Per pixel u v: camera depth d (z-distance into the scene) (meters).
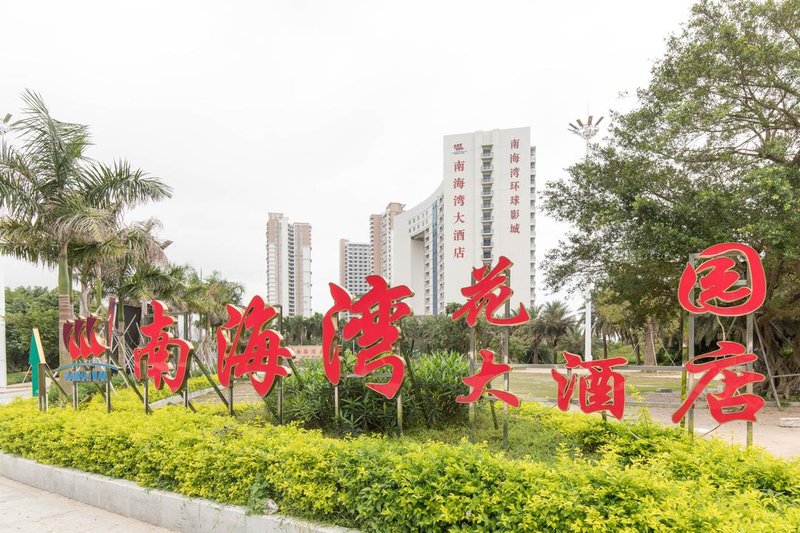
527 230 59.56
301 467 4.49
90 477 5.90
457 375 6.57
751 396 4.38
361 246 114.62
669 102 13.60
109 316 8.89
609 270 16.11
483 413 7.12
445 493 3.71
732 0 12.80
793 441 9.40
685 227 12.45
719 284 4.61
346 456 4.38
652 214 13.05
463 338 32.69
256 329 6.54
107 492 5.68
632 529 3.03
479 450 4.22
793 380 15.32
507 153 60.59
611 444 4.95
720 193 12.17
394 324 5.66
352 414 6.26
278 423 6.47
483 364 5.37
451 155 62.12
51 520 5.39
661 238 12.50
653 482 3.35
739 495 3.38
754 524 2.85
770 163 12.75
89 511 5.65
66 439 6.43
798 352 15.41
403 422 6.34
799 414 12.84
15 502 5.98
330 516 4.26
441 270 71.12
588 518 3.13
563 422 6.18
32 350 12.34
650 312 17.34
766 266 12.91
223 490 4.84
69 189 11.68
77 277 16.81
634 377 28.58
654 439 4.93
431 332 34.41
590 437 5.41
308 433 5.50
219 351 7.10
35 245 11.73
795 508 3.17
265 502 4.52
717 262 4.64
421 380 6.44
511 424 6.55
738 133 13.39
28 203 11.20
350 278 113.62
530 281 61.19
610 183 14.88
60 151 11.30
